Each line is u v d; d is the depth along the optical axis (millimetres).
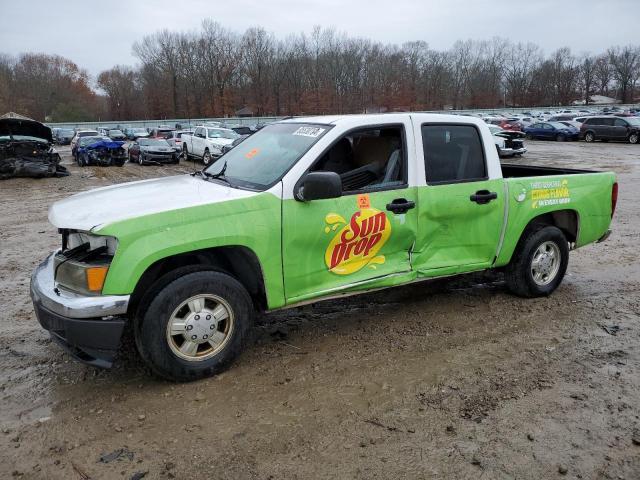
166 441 3168
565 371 4008
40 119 88250
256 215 3807
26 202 13531
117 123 69625
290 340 4551
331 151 4395
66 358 4242
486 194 4859
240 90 86562
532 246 5344
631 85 109688
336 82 83750
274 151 4375
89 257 3504
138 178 19750
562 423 3342
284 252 3930
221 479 2848
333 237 4105
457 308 5309
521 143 25188
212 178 4512
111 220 3439
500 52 102312
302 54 84812
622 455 3043
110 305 3391
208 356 3830
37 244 8469
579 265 6918
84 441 3172
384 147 4555
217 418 3396
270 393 3693
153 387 3770
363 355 4270
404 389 3750
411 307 5340
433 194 4566
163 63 88500
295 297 4051
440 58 93938
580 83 110938
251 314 3977
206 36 86625
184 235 3566
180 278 3648
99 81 100750
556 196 5434
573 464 2965
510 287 5547
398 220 4395
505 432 3248
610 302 5500
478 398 3633
